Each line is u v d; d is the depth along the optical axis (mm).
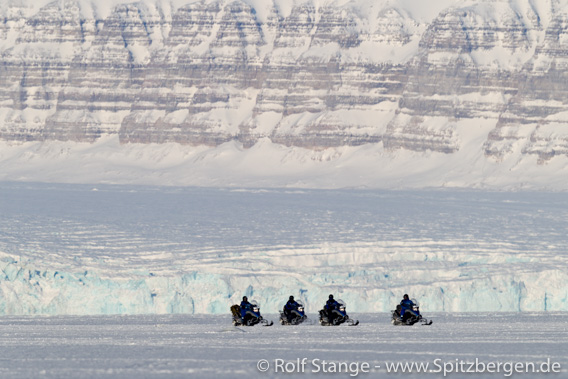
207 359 190875
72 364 185500
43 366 183500
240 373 175000
